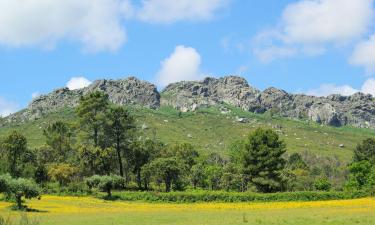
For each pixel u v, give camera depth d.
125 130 126.31
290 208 72.19
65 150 144.00
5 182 67.88
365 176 126.81
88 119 126.12
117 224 47.38
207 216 56.47
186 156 154.75
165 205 84.44
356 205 74.69
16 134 127.12
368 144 167.12
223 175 127.56
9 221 21.92
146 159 127.38
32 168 119.31
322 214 54.31
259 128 118.69
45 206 75.81
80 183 105.69
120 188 116.94
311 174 180.38
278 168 114.81
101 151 120.06
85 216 58.44
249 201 90.06
